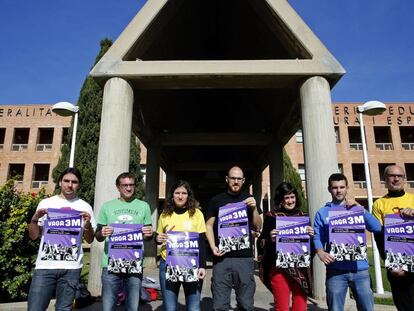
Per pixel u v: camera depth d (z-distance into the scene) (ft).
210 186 58.39
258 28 26.32
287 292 12.27
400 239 11.94
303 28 22.57
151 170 37.19
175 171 50.24
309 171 21.03
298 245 12.42
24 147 97.04
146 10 22.66
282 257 12.30
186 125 40.91
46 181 94.89
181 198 12.78
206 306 18.94
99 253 19.85
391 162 91.71
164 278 12.46
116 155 20.98
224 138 37.73
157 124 37.11
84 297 17.67
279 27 23.27
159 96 31.78
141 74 21.98
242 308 12.14
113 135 21.20
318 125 21.25
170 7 23.26
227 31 29.22
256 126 39.78
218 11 26.68
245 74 21.94
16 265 18.88
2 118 98.32
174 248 12.21
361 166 94.02
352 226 11.96
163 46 26.99
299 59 22.84
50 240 11.50
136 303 12.23
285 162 72.69
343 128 92.89
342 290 11.78
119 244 12.29
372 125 93.97
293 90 27.53
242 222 12.63
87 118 53.42
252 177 52.03
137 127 33.27
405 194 12.82
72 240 11.66
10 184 20.21
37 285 11.18
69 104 26.27
